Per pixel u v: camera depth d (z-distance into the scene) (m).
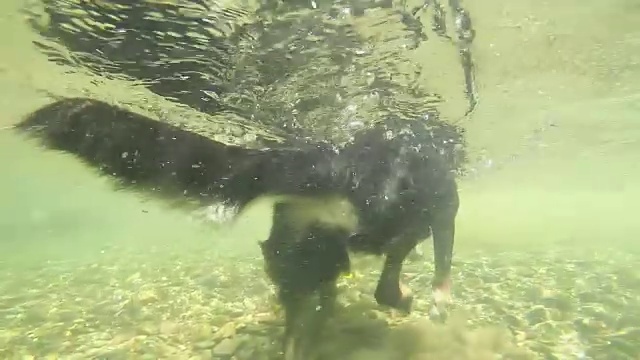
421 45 0.80
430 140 0.97
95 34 0.72
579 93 1.27
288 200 0.75
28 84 0.96
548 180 3.16
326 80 0.88
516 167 2.28
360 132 0.92
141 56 0.78
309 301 0.74
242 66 0.82
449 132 1.20
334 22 0.68
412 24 0.71
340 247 0.75
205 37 0.71
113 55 0.78
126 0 0.62
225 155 0.70
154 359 0.79
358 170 0.80
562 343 0.77
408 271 1.07
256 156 0.72
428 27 0.74
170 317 0.96
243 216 0.74
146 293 1.11
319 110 0.96
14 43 0.79
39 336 0.90
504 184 2.90
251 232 0.98
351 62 0.83
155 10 0.64
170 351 0.81
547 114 1.45
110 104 0.68
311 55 0.79
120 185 0.67
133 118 0.67
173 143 0.68
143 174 0.67
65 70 0.88
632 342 0.76
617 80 1.18
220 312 0.96
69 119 0.66
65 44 0.77
